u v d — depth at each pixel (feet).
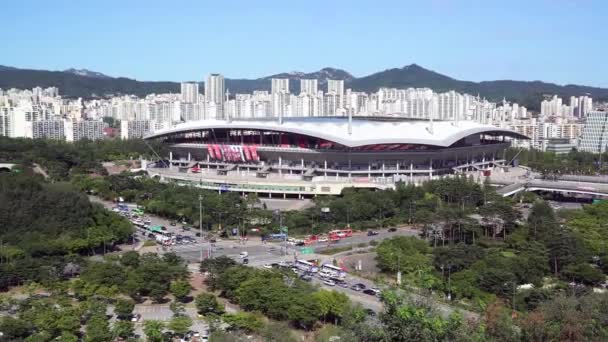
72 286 591.78
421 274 273.54
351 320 249.96
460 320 232.73
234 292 571.69
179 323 488.02
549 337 322.34
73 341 467.11
